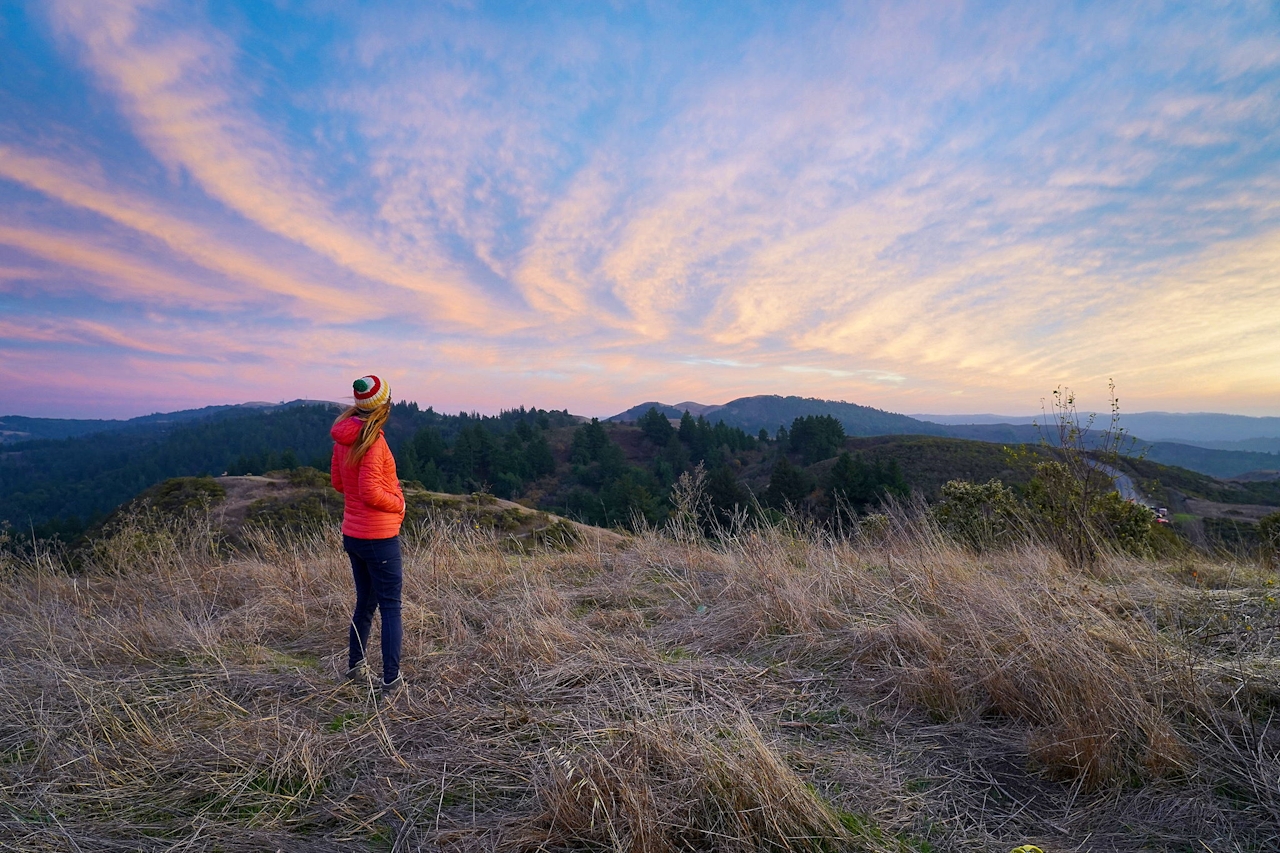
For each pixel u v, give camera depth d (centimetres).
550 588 488
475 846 195
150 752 247
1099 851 191
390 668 312
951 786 225
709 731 249
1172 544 738
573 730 258
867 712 284
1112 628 312
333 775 236
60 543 622
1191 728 246
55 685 308
